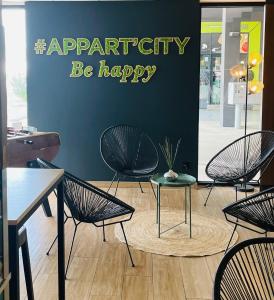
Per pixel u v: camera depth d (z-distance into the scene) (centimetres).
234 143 523
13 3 599
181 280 327
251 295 162
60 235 265
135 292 309
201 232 424
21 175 244
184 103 598
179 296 303
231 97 622
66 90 604
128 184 611
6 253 140
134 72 596
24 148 441
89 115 607
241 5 586
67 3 589
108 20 589
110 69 597
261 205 320
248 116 624
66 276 333
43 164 334
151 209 505
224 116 625
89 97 604
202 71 609
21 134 460
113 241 404
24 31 598
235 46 608
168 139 604
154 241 401
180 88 596
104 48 593
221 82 616
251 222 321
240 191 585
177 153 603
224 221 460
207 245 391
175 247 386
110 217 336
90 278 330
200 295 304
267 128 581
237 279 159
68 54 597
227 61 611
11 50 599
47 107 609
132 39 590
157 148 603
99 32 592
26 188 213
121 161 566
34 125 612
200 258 365
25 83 609
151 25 587
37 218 475
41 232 430
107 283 322
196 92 595
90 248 388
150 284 320
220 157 521
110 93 602
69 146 614
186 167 602
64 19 591
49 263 356
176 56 591
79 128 610
